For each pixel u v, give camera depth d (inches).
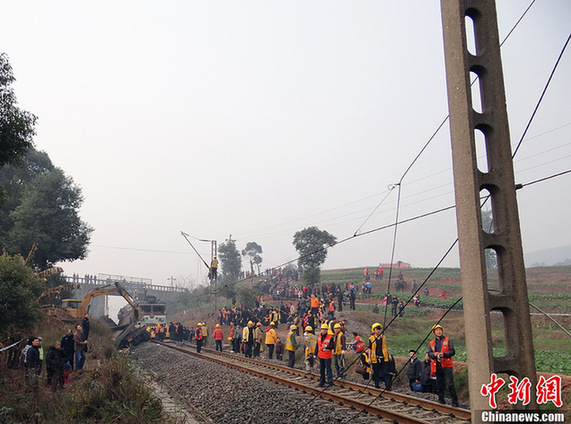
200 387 604.1
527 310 147.9
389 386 490.0
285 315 1402.6
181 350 1125.1
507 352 149.6
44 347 687.7
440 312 1376.7
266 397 485.7
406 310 1406.3
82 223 1589.6
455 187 156.2
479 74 163.2
